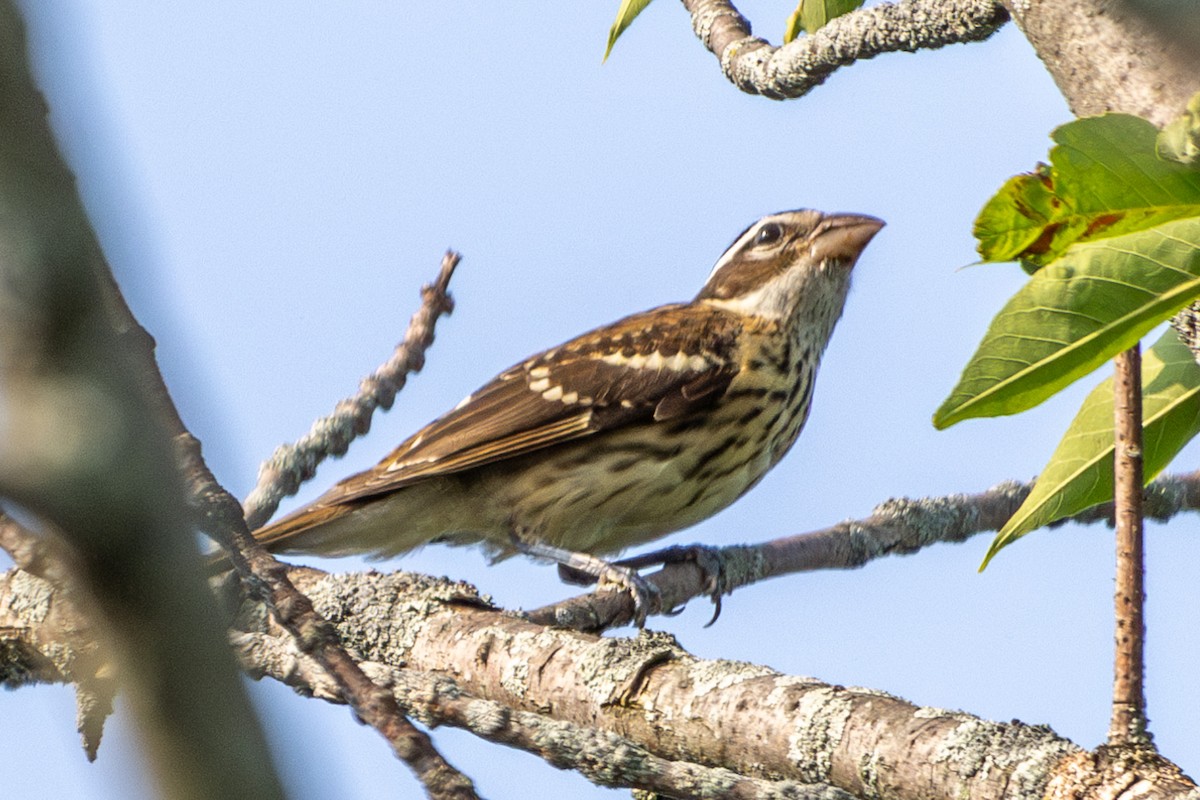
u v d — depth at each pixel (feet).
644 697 26.35
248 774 9.56
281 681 23.89
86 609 9.45
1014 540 24.48
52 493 9.08
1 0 8.96
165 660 9.48
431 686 23.81
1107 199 17.92
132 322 12.84
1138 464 20.31
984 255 18.71
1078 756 20.44
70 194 9.16
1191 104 16.94
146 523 9.37
